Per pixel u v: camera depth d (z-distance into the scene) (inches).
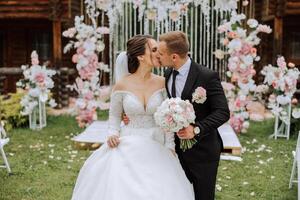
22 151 275.7
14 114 349.7
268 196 197.5
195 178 136.3
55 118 389.7
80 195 132.8
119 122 139.3
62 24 458.6
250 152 275.3
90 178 133.0
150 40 134.9
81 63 332.8
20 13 452.1
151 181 125.1
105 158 135.0
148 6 314.5
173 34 133.3
